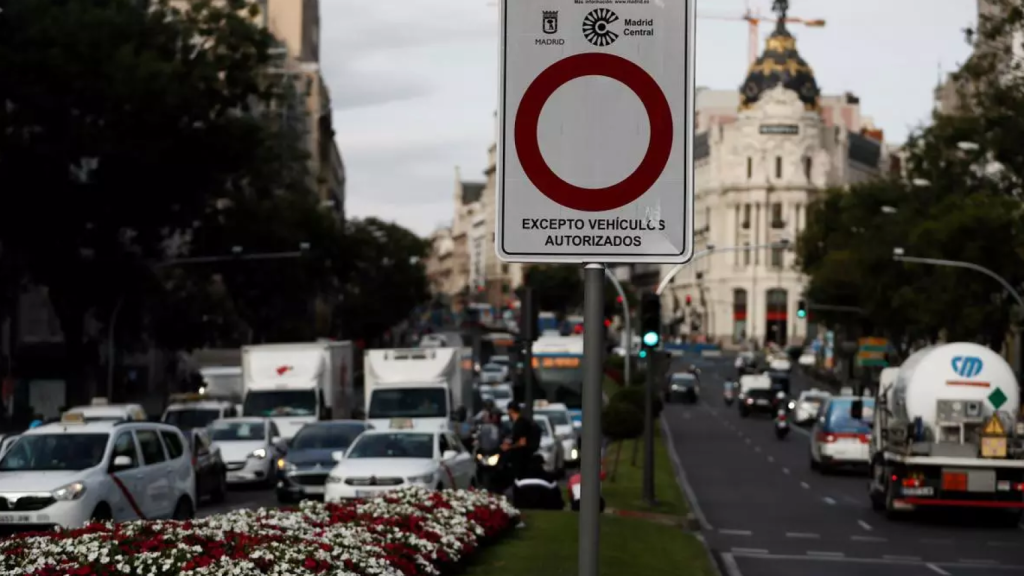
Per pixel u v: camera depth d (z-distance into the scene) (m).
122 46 100.25
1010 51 109.31
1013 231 120.62
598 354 13.03
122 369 147.12
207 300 150.12
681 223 13.13
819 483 89.81
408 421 59.28
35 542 27.92
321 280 166.88
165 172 104.06
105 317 130.25
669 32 13.17
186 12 109.12
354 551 29.11
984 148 123.94
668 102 13.16
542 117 13.18
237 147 106.75
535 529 43.88
